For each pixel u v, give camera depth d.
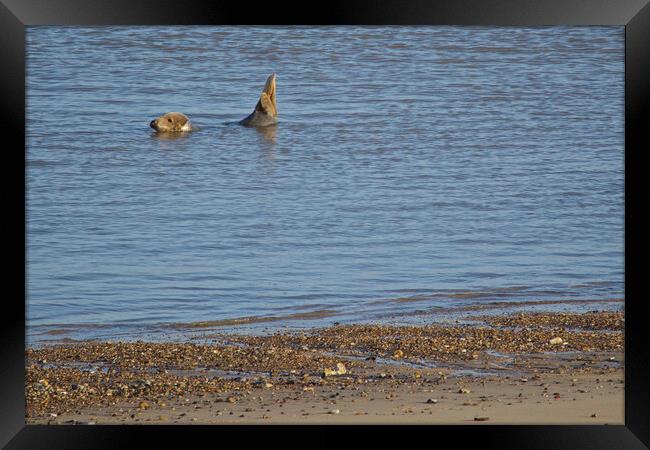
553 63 107.44
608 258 54.94
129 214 62.88
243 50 104.19
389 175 75.50
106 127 87.12
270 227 60.25
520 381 33.50
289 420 29.44
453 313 44.09
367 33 109.56
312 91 102.62
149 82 100.19
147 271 50.88
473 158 81.44
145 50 102.19
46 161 77.25
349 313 44.19
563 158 81.56
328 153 82.38
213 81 102.94
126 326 42.06
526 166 78.69
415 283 49.47
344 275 50.69
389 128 89.50
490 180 73.94
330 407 30.61
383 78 106.12
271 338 39.72
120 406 31.06
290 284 49.00
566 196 69.50
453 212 64.44
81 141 82.62
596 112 96.75
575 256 55.28
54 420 29.86
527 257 54.88
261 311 44.47
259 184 72.31
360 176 75.25
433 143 85.94
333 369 35.03
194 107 95.50
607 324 41.97
